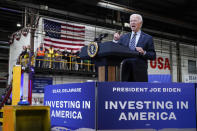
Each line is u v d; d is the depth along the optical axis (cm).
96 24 1855
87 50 389
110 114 297
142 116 306
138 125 304
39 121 382
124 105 303
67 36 1666
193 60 2414
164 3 1939
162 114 314
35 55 1532
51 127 376
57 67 1595
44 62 1547
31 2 1756
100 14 2144
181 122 319
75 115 330
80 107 322
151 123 308
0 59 3081
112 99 300
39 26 1570
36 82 1558
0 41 2528
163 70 2145
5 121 404
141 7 2039
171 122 315
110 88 301
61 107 359
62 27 1658
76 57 1658
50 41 1598
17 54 1778
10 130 370
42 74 1596
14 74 1150
